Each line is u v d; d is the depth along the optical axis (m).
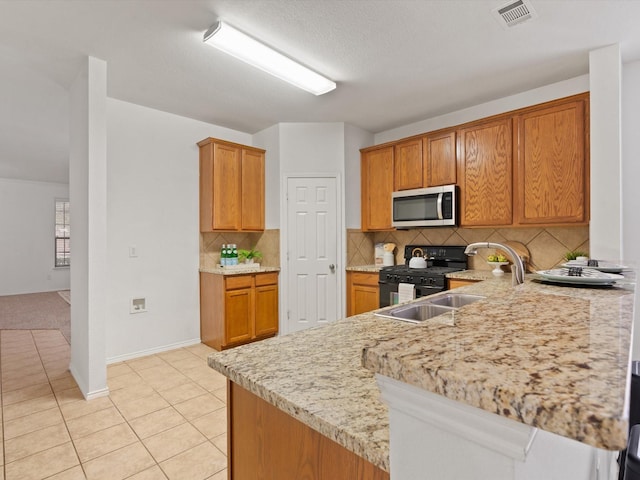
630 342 0.53
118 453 1.90
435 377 0.41
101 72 2.58
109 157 3.27
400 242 4.17
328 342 1.20
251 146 4.24
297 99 3.33
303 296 4.00
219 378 2.91
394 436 0.48
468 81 2.96
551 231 3.07
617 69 2.38
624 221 2.66
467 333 0.58
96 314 2.55
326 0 1.95
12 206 7.28
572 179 2.67
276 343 1.19
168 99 3.32
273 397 0.80
